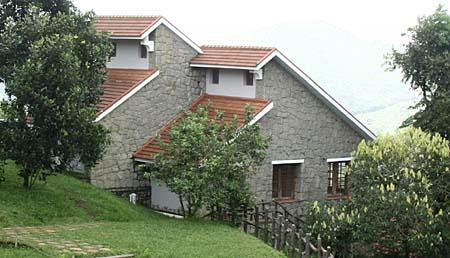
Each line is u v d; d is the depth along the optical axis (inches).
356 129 1055.0
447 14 953.5
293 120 976.9
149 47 949.8
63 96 717.3
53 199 749.3
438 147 789.9
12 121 716.7
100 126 752.3
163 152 808.3
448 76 933.8
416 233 745.6
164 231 671.8
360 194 786.2
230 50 991.6
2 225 647.8
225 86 992.2
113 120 906.1
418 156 787.4
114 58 1000.2
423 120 926.4
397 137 806.5
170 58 973.2
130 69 983.6
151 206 941.2
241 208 819.4
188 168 770.2
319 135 1009.5
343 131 1042.1
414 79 964.6
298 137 984.3
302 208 930.7
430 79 941.2
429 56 950.4
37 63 711.1
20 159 725.9
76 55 770.8
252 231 828.6
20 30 782.5
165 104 967.6
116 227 677.3
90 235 615.5
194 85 1003.3
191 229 697.0
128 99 920.3
